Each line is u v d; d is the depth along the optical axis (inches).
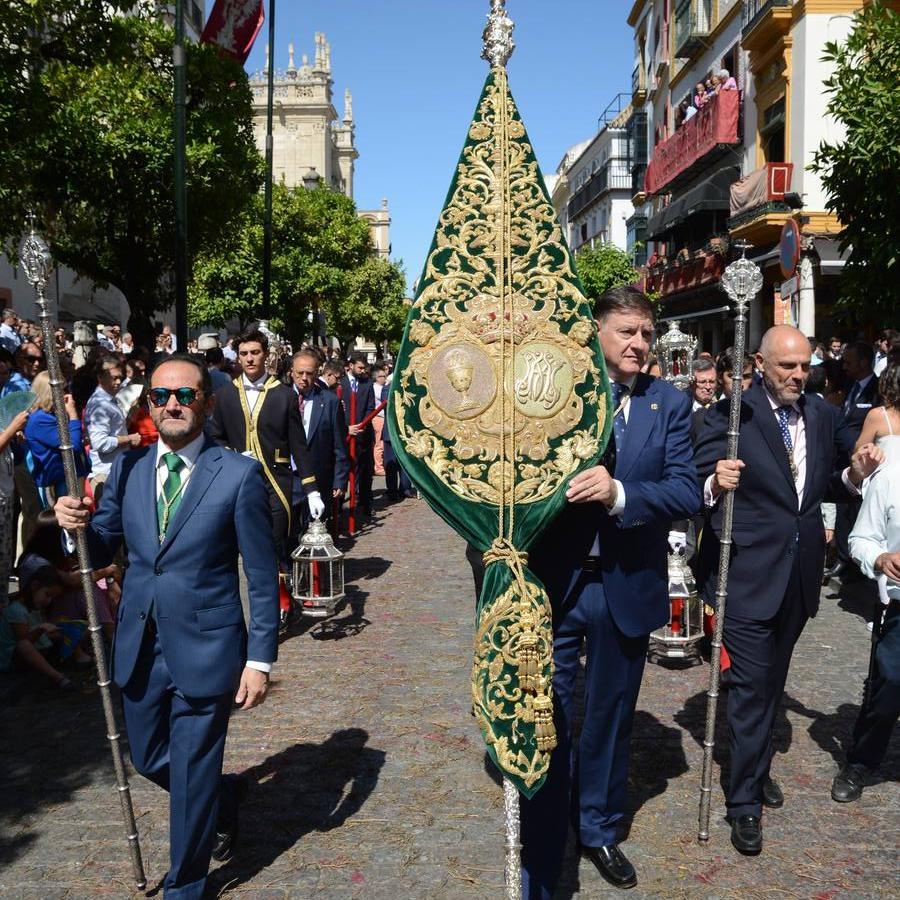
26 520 261.0
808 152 762.8
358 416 509.7
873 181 374.0
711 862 147.0
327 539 276.1
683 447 145.4
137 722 132.5
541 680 123.2
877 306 386.9
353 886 140.3
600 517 140.9
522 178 132.5
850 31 753.6
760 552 155.6
